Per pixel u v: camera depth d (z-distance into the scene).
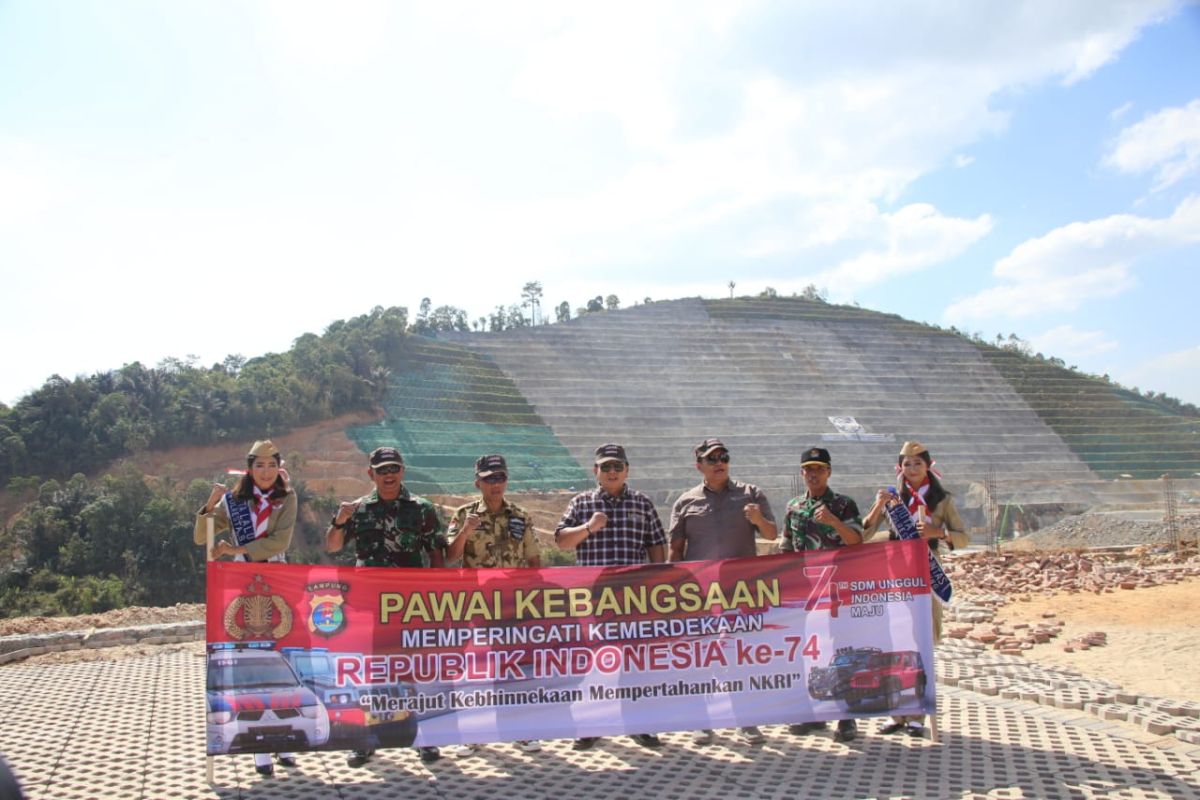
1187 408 131.00
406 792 6.36
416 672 6.85
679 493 79.25
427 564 7.61
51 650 12.52
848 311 128.12
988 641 13.36
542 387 94.25
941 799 5.99
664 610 7.14
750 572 7.26
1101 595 18.52
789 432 93.56
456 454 78.25
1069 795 6.01
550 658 7.00
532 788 6.40
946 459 93.62
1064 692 8.74
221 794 6.34
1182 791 6.06
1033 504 78.88
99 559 47.88
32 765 6.98
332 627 6.79
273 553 7.20
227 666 6.63
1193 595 17.78
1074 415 108.88
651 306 117.06
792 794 6.18
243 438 72.00
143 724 8.20
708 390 99.12
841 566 7.33
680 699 7.09
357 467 72.75
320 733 6.68
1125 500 88.75
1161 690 10.27
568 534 7.34
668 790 6.31
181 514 50.41
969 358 117.56
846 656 7.25
